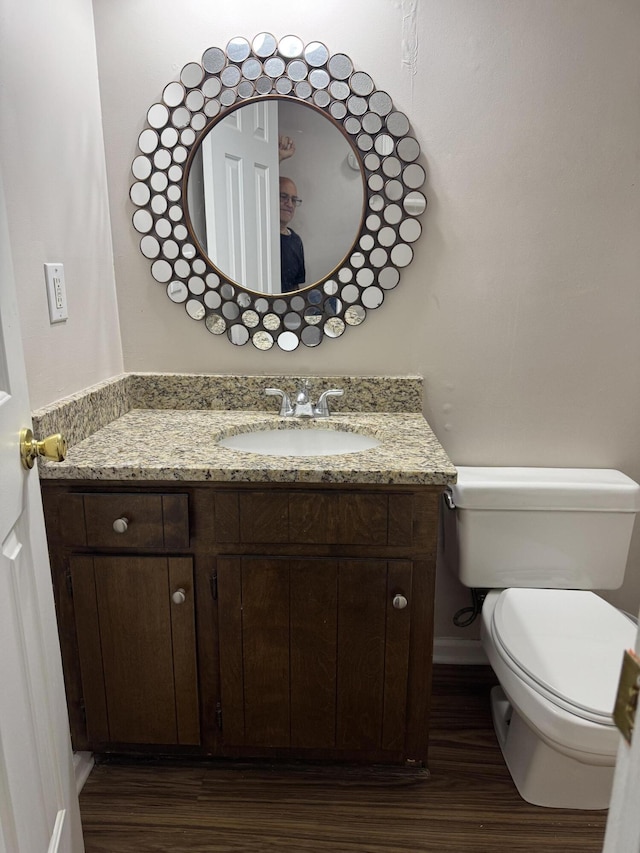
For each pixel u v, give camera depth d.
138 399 1.85
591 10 1.56
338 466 1.34
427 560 1.38
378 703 1.47
